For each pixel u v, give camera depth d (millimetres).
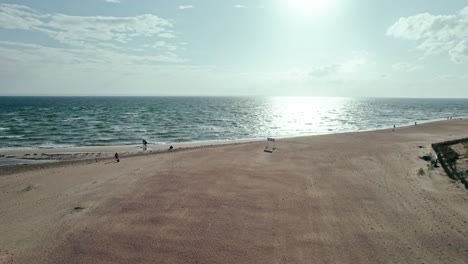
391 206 15164
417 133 45125
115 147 36031
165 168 22859
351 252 11039
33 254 10922
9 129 51125
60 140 41344
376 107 150000
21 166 25188
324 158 26406
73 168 23609
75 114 84812
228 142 40875
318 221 13539
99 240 11844
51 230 12719
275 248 11312
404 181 19172
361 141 36938
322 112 108625
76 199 16312
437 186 18094
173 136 46625
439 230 12656
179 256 10758
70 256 10766
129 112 96188
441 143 30594
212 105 159375
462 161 22391
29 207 15375
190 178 20047
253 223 13320
